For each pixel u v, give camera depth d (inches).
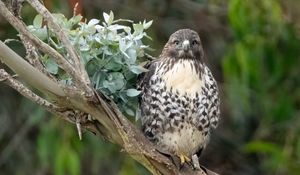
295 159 519.8
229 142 623.5
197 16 584.7
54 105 308.2
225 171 625.6
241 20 494.6
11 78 303.3
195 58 373.1
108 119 309.4
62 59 298.4
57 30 298.7
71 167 489.1
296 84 555.8
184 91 366.9
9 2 296.2
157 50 547.2
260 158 618.2
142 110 366.3
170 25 580.7
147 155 319.0
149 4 579.8
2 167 567.5
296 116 556.4
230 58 510.9
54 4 494.6
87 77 303.3
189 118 370.0
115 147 536.7
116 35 317.7
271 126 565.0
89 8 554.9
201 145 382.0
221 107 590.9
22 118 571.8
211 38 589.3
